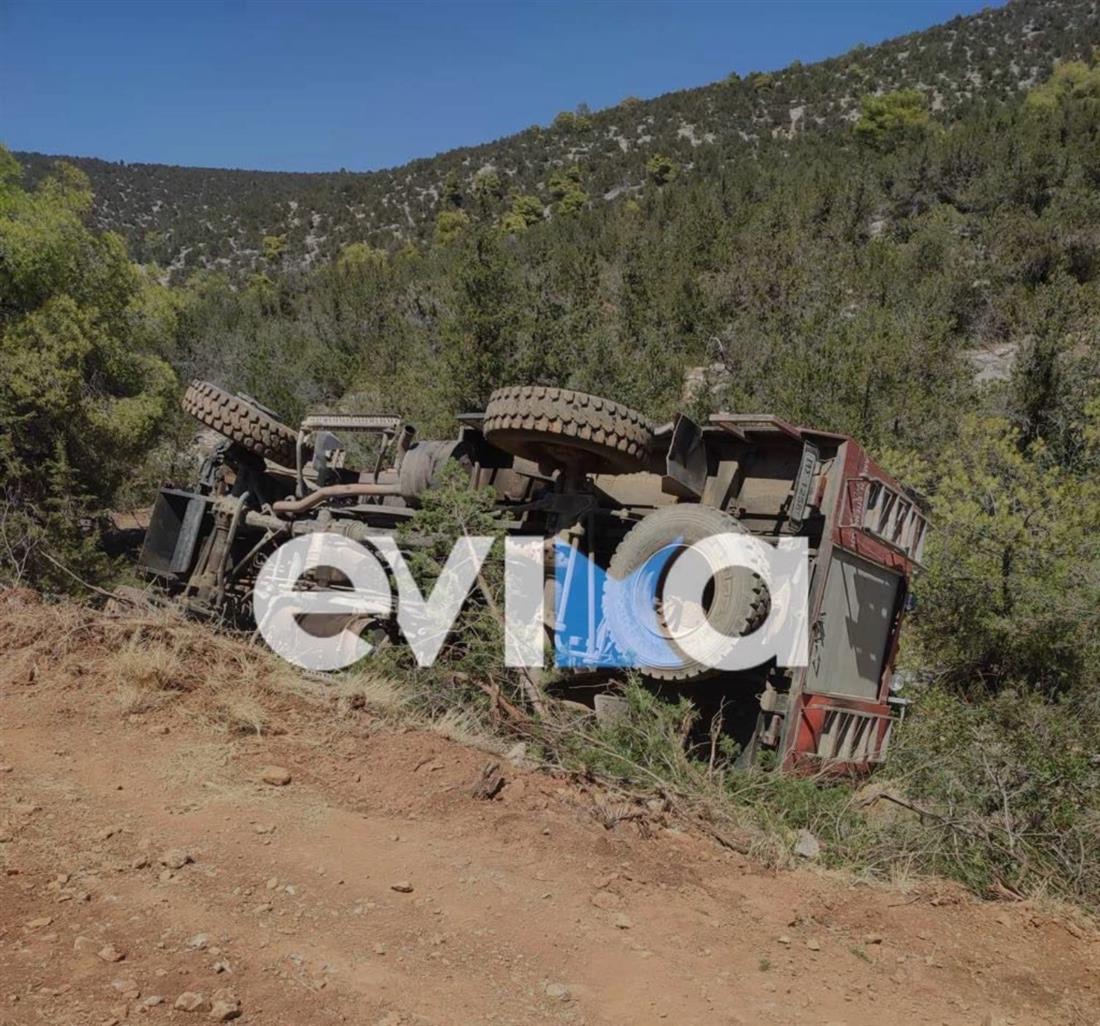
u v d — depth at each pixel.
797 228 26.86
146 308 15.79
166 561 8.72
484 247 16.58
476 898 3.97
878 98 65.44
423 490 8.09
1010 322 21.14
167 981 3.03
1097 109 36.78
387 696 6.04
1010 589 10.17
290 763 5.07
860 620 7.50
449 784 5.02
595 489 7.72
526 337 15.98
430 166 117.31
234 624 8.49
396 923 3.69
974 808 5.82
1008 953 4.41
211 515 8.76
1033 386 14.85
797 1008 3.54
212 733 5.25
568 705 6.59
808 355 16.48
